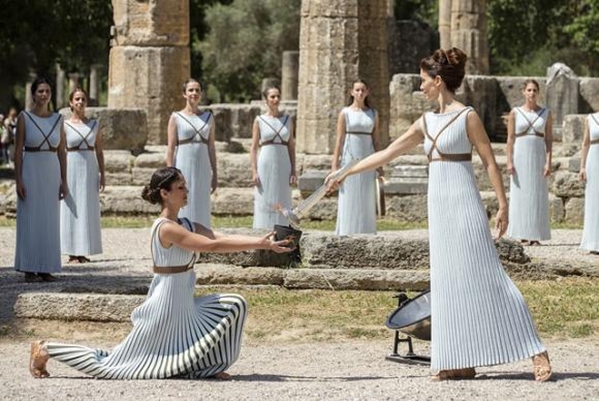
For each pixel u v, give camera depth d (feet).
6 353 39.06
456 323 31.94
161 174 32.76
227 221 80.48
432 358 32.32
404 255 49.62
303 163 83.97
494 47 200.03
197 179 58.23
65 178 51.85
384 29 85.35
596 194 60.29
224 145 105.29
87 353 32.89
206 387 31.30
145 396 30.07
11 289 47.80
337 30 83.66
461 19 136.67
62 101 221.05
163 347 32.78
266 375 34.35
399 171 79.30
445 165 32.30
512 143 65.51
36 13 154.10
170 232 32.42
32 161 50.72
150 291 33.06
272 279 48.70
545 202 65.46
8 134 147.84
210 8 198.70
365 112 60.39
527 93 65.31
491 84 120.47
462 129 32.09
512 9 191.52
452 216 32.09
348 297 46.96
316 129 84.48
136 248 64.64
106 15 164.25
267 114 65.62
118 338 41.73
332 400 29.45
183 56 100.83
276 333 41.86
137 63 99.86
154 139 99.91
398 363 36.86
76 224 58.08
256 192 65.46
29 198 50.65
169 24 99.96
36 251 50.57
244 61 196.95
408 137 32.96
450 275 32.04
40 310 43.34
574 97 119.34
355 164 33.24
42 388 31.24
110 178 89.04
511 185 65.87
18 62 169.48
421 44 149.48
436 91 32.71
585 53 201.26
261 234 54.29
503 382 31.45
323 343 40.57
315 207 78.59
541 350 31.73
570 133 96.48
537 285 49.85
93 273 53.52
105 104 233.14
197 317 32.83
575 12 187.62
